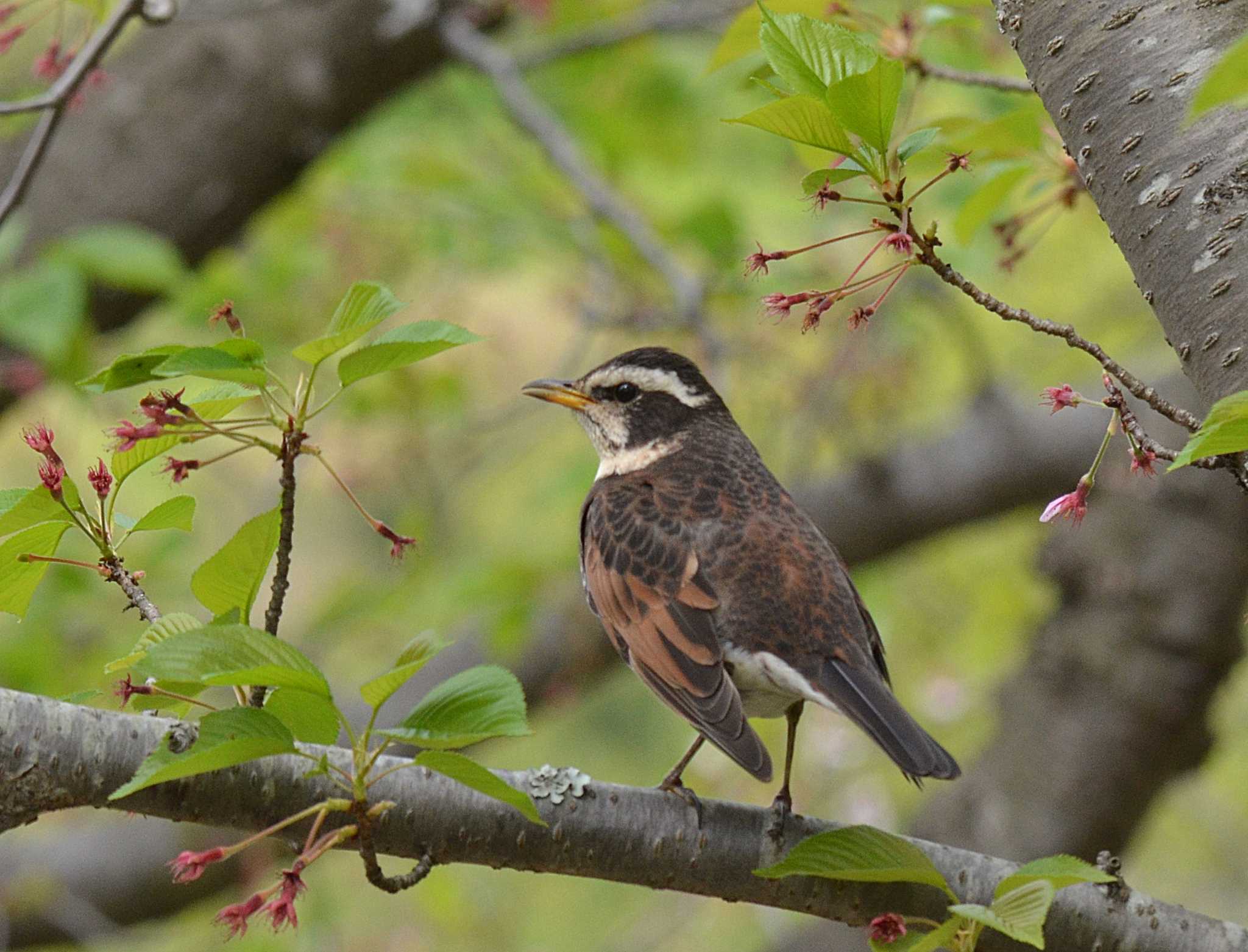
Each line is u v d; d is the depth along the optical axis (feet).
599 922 55.52
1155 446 17.67
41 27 42.47
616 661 47.98
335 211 48.67
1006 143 24.98
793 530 26.55
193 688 18.74
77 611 43.62
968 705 50.31
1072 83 19.20
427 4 44.65
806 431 48.01
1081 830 46.47
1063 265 51.49
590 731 63.36
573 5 50.08
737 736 22.34
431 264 50.42
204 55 46.06
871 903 20.81
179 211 45.83
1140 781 46.62
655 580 25.79
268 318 46.73
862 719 23.41
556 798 20.67
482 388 53.36
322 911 42.63
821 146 18.07
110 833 48.88
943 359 53.72
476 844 20.29
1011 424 48.62
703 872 20.86
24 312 35.96
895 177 20.33
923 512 49.16
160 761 16.39
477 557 47.16
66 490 18.25
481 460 53.36
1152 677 46.06
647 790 21.25
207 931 47.83
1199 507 45.91
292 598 59.36
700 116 51.47
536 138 43.80
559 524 49.88
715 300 45.57
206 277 45.24
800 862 17.88
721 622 25.04
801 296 18.39
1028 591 51.96
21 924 47.16
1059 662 47.34
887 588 51.98
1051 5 19.54
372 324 16.34
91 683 42.47
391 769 17.54
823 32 18.47
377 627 47.55
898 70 17.16
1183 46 18.57
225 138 46.09
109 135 45.50
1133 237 18.74
